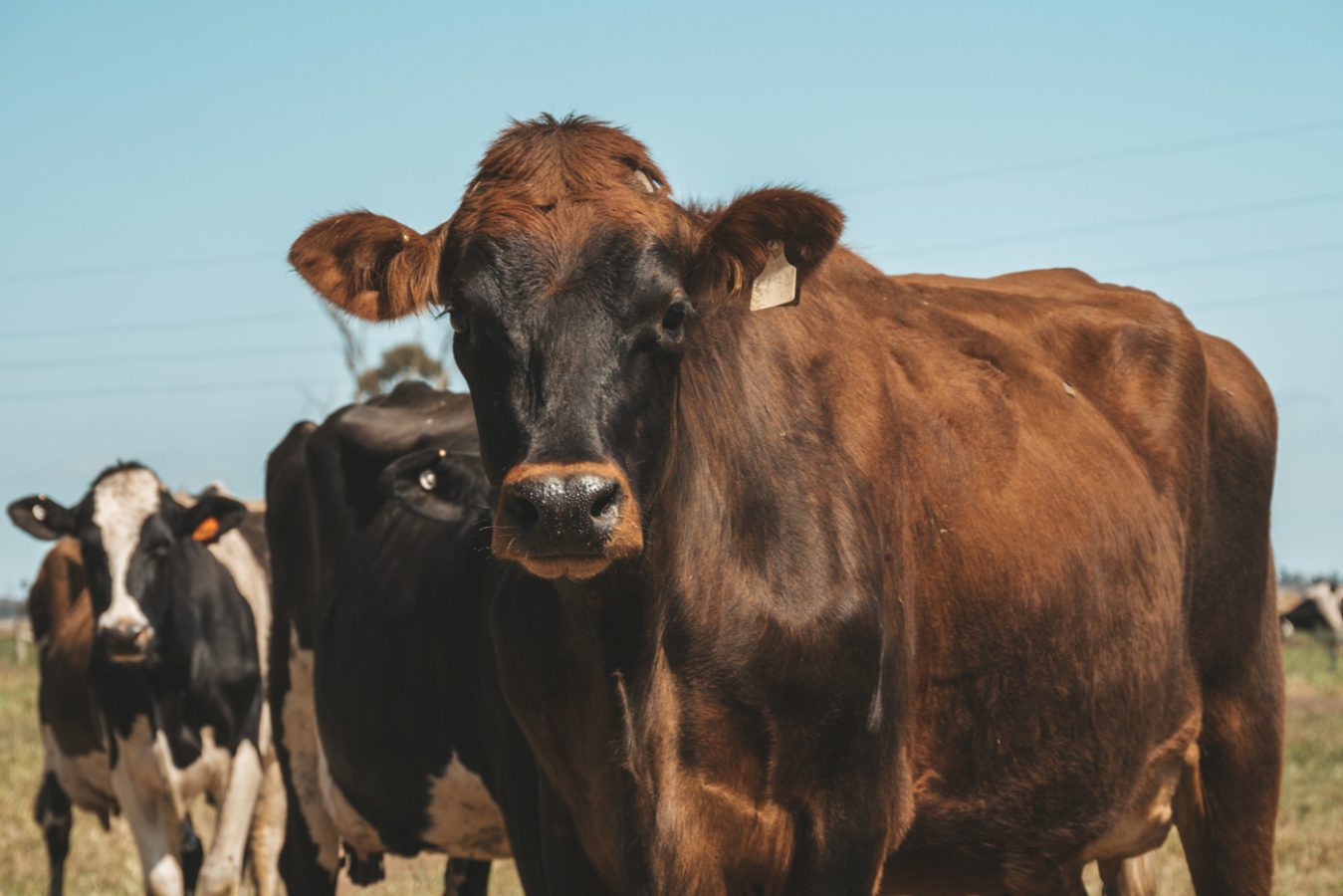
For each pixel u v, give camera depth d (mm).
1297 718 21156
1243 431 6375
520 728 5105
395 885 10141
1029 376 5727
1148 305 6340
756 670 4500
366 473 7926
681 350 4246
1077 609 5383
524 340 4070
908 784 4980
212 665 10070
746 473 4598
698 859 4516
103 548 9945
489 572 6582
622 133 4512
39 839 12805
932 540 5105
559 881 4859
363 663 7426
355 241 4496
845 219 4375
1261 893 6203
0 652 43938
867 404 5035
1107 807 5633
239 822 9867
